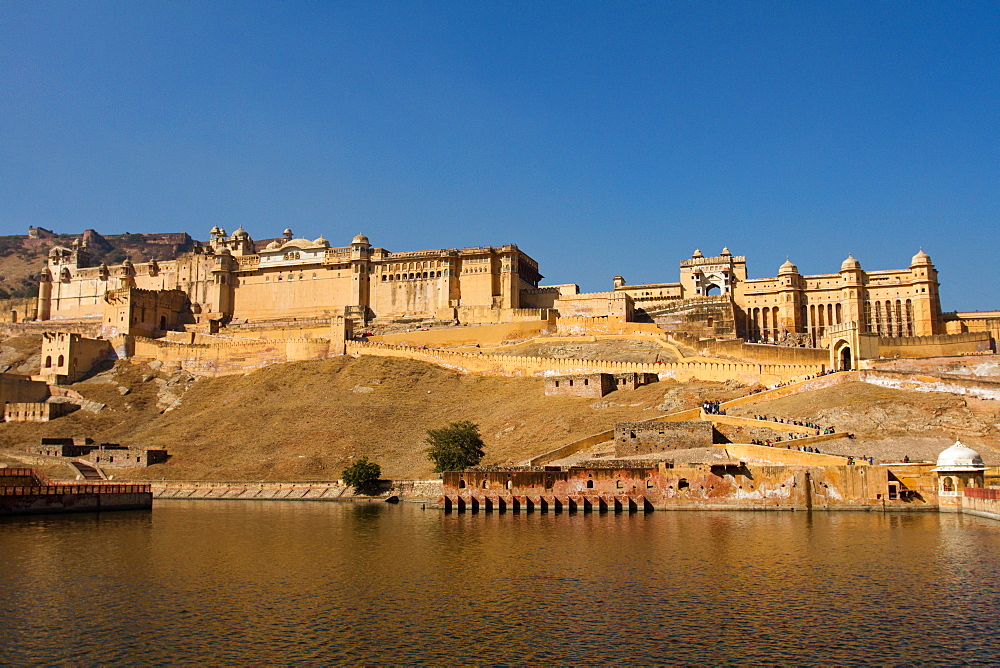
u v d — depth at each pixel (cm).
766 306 17338
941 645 3847
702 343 13950
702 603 4544
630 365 13112
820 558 5488
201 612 4516
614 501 8000
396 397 13962
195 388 16000
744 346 13400
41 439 13512
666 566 5384
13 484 9756
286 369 15738
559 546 6162
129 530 7488
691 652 3819
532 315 17650
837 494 7600
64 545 6625
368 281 19950
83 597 4847
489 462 10125
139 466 12100
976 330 15750
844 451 8281
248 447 12406
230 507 9619
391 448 11869
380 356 15788
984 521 6831
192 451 12438
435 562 5703
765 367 11850
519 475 8312
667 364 12825
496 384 14025
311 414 13250
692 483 7881
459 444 10062
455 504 8469
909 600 4503
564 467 8462
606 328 16250
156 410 15200
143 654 3869
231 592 4944
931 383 9531
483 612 4456
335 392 14412
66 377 16500
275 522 7988
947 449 7500
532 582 5075
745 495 7762
